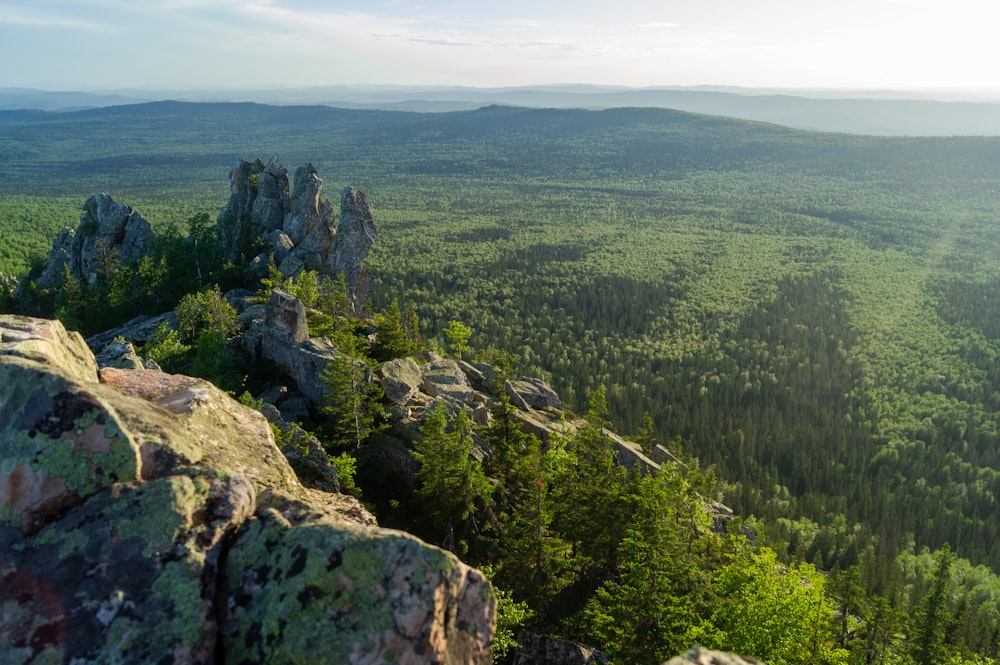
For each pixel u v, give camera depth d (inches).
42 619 423.2
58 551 455.5
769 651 1592.0
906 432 6875.0
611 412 6752.0
